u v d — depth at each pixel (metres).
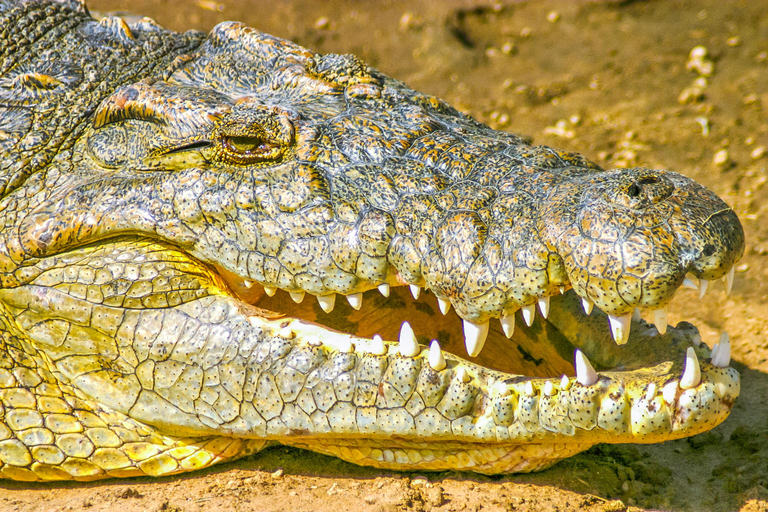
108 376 12.15
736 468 12.10
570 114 25.42
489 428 10.56
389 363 10.94
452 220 10.58
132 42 16.02
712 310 17.16
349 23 31.55
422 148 11.70
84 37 16.14
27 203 12.97
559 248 9.80
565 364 12.21
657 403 9.77
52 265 12.29
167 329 11.80
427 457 11.49
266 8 32.38
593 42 29.62
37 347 12.34
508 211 10.47
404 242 10.84
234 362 11.48
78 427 12.33
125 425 12.27
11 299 12.37
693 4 31.02
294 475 12.06
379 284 11.23
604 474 11.95
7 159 13.42
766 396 14.16
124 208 12.24
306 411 11.23
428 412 10.75
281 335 11.41
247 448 12.41
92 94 14.67
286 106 12.50
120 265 12.02
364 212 11.16
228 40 15.18
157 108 12.68
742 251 9.92
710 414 9.75
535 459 11.23
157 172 12.58
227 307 11.80
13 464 12.39
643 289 9.34
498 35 30.67
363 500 11.16
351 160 11.62
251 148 11.86
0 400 12.32
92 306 11.98
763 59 26.97
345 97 13.20
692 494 11.66
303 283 11.45
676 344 10.92
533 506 10.96
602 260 9.49
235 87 14.45
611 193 9.83
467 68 28.70
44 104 14.37
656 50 28.53
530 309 10.23
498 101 26.59
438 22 30.77
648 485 11.80
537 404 10.33
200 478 12.25
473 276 10.25
